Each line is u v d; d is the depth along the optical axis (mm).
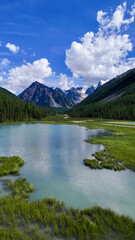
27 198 10625
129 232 6789
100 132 52125
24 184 12422
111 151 24188
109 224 7414
